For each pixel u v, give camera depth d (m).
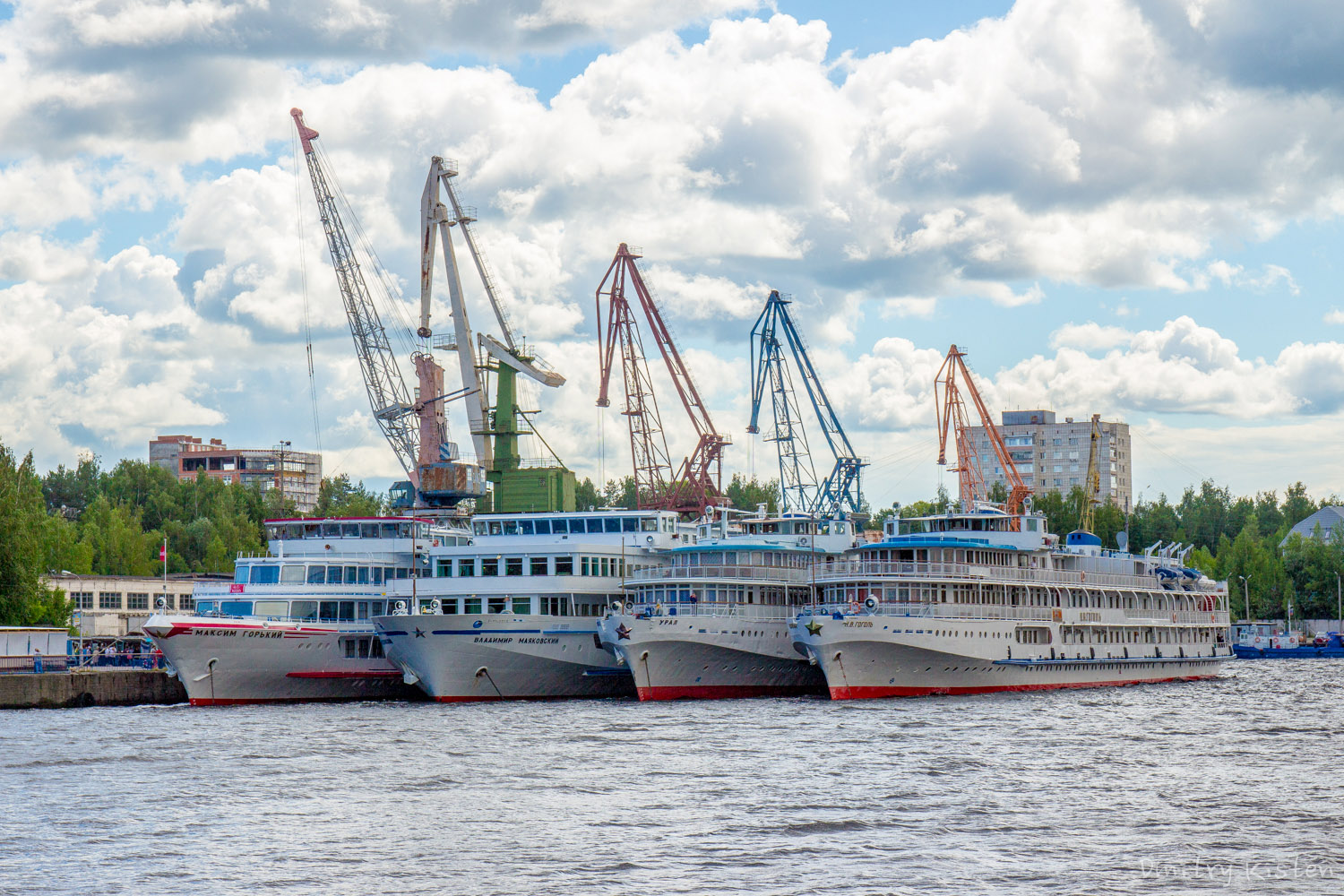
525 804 75.88
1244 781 82.00
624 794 78.31
